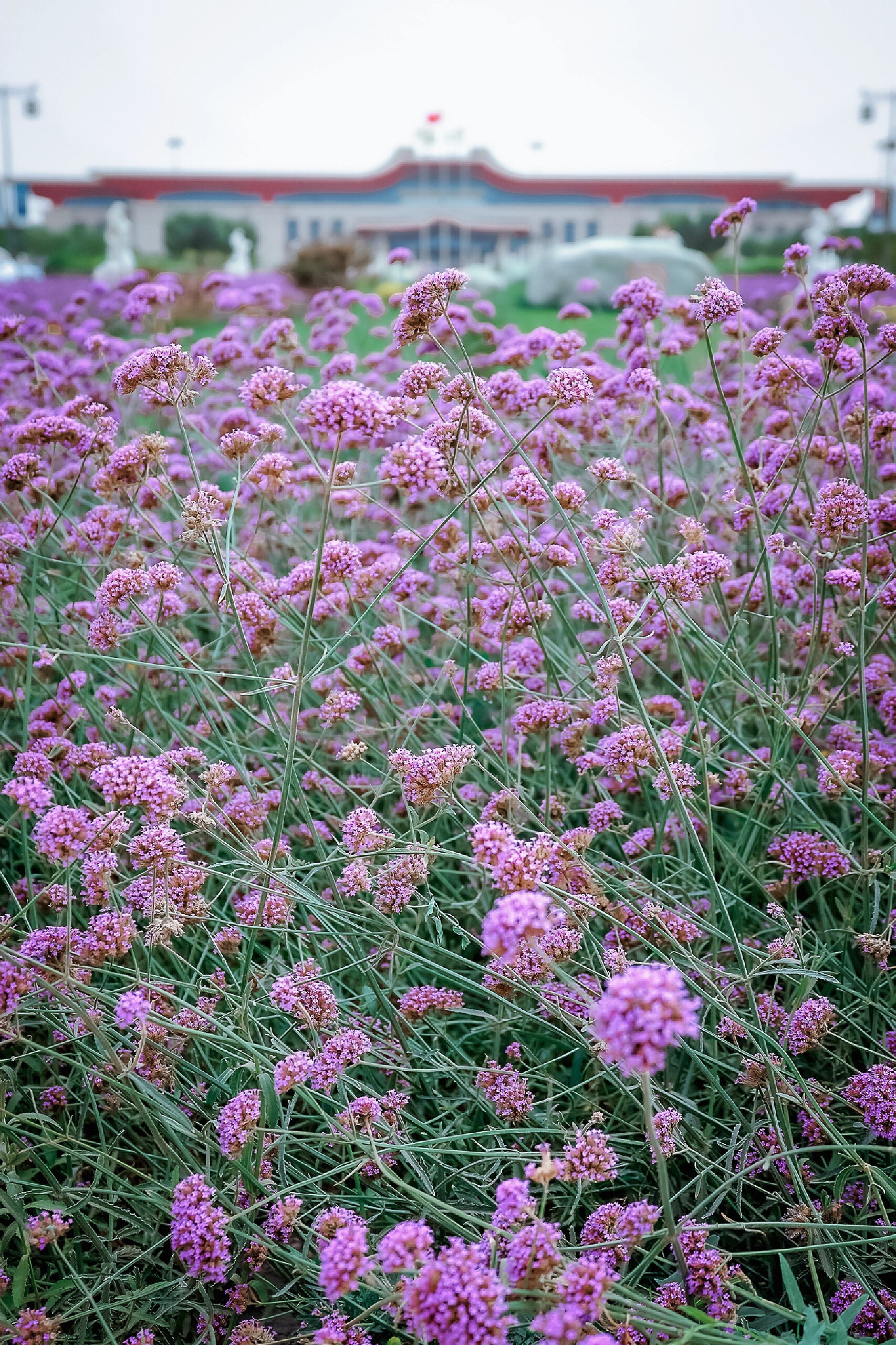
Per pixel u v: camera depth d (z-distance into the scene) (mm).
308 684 957
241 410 1256
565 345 1064
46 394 1599
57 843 676
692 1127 730
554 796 893
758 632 1058
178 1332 706
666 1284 640
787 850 782
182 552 1110
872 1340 626
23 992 675
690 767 796
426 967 733
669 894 786
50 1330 642
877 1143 710
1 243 12594
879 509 915
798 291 1441
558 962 729
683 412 1325
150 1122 673
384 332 1706
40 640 1058
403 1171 728
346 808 982
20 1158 692
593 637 1101
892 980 785
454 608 1032
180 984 730
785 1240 721
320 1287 661
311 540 1235
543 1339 605
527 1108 721
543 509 1017
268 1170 691
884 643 1023
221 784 792
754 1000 698
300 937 788
